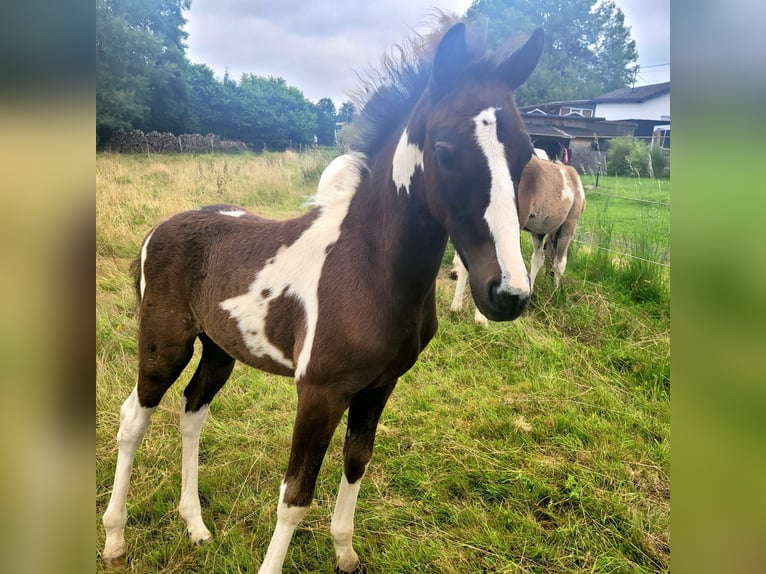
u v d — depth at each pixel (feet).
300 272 6.13
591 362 13.10
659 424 10.40
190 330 7.17
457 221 4.91
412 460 9.21
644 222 22.02
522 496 8.47
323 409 5.79
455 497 8.52
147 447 9.27
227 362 7.82
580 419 10.57
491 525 7.89
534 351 13.56
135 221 22.52
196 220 7.19
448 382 11.96
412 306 5.71
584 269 19.08
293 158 46.60
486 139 4.65
